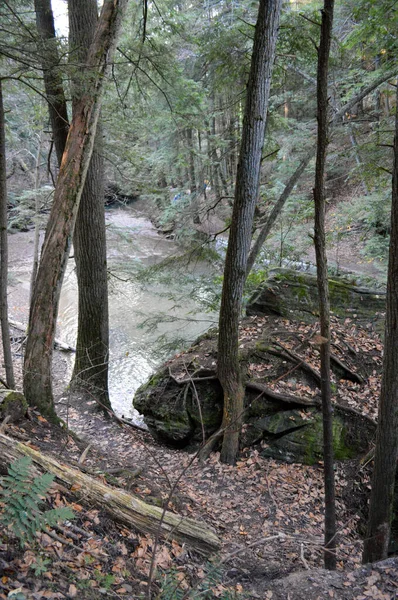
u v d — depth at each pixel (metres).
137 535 4.11
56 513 3.14
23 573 2.93
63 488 4.03
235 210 6.94
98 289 9.63
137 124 10.96
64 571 3.19
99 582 3.27
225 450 7.94
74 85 6.38
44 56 5.97
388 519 4.60
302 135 14.79
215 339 9.73
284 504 6.94
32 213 13.71
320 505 7.02
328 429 4.70
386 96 15.94
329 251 17.67
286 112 20.23
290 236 14.14
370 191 14.15
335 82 13.12
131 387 12.56
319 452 7.92
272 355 8.98
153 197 12.91
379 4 8.70
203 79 13.39
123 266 12.70
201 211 11.49
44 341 6.33
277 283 10.51
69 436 6.16
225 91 11.95
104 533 3.88
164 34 10.75
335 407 8.23
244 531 6.00
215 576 3.39
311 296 10.40
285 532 6.20
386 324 4.19
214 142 12.48
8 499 3.04
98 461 5.87
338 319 10.24
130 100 12.62
